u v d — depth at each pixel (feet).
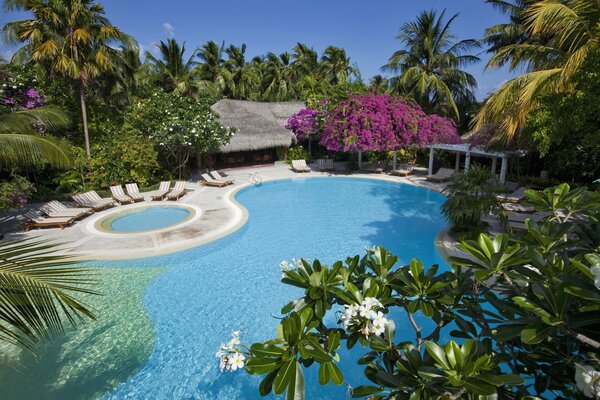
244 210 47.29
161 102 59.41
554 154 52.49
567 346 7.77
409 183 64.08
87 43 51.37
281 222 44.37
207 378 18.54
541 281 8.34
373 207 51.44
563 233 9.60
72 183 54.44
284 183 69.36
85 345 20.79
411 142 67.41
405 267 10.45
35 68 52.49
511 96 28.22
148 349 20.58
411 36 85.56
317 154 99.35
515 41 67.31
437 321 9.27
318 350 7.50
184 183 57.98
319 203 54.13
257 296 26.45
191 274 29.78
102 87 60.03
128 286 27.63
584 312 6.79
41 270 11.96
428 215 46.91
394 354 8.86
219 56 137.18
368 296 9.20
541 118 25.67
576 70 23.50
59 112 41.01
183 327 22.71
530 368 8.48
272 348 7.62
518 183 55.93
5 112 40.14
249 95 140.26
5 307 10.97
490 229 35.81
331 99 82.28
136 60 101.86
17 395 17.20
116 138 59.57
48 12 47.60
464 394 7.36
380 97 69.87
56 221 38.83
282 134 87.86
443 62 82.07
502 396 7.93
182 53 115.85
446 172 65.26
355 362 19.76
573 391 7.36
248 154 87.04
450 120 70.79
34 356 19.74
